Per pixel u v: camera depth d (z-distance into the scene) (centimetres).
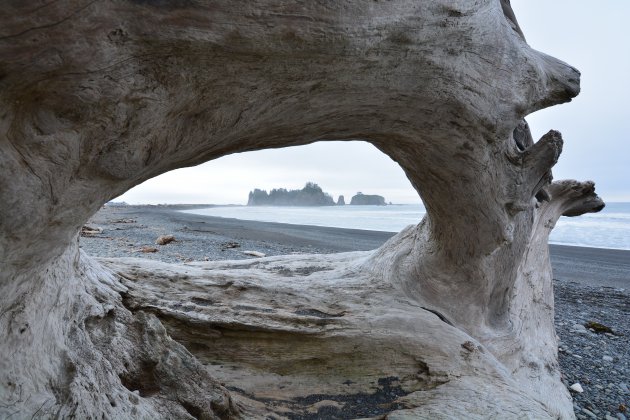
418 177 406
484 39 290
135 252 1189
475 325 462
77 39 150
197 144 224
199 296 405
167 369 275
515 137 427
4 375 184
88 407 207
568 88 369
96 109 163
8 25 138
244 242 1738
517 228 472
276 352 388
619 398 492
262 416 320
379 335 392
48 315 223
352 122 285
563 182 608
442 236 453
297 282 457
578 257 1717
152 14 161
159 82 177
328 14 200
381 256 515
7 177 150
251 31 183
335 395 366
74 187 178
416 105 286
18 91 149
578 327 754
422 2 238
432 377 365
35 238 175
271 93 218
